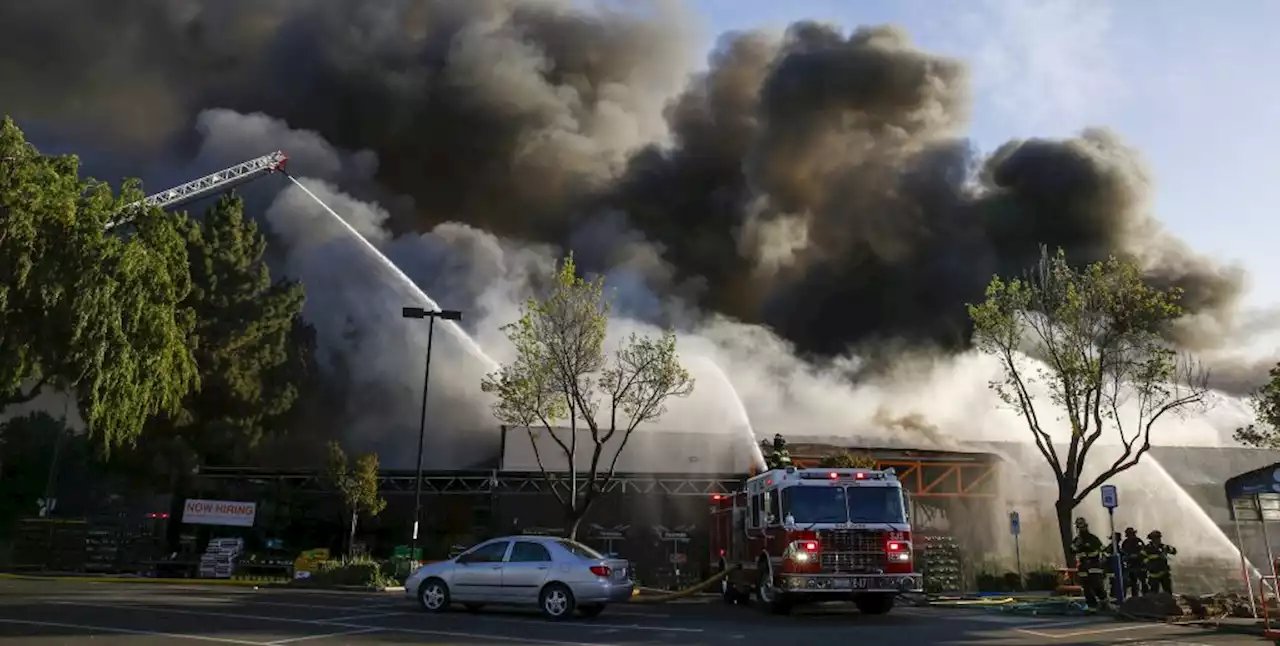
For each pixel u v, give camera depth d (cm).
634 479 3206
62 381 2297
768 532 1509
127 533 3122
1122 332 2106
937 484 3123
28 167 2128
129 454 3488
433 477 3347
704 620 1373
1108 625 1329
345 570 2330
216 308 3872
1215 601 1477
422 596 1444
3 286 2022
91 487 3941
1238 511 1664
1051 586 2428
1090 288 2147
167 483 3538
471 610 1489
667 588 2691
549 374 2377
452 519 3478
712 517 2030
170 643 946
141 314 2262
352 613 1391
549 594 1346
